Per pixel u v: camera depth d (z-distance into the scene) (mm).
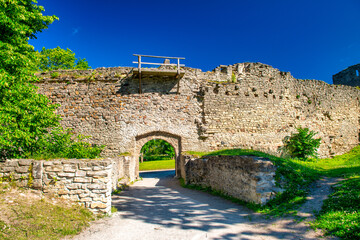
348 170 9891
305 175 8789
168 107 16031
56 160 6656
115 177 11094
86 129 15359
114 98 15656
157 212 7406
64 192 6496
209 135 16203
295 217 6035
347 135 21688
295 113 18859
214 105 16609
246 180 8016
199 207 8023
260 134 17219
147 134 15758
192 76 16719
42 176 6516
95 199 6555
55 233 5027
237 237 5305
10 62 8062
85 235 5293
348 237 4566
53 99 15609
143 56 14664
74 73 16094
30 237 4605
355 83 26734
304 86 19828
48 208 5836
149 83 16078
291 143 17781
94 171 6625
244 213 7055
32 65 9516
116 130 15398
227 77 17562
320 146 19812
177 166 15922
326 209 6039
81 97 15680
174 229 5840
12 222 4840
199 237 5332
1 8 8094
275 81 18375
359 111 22984
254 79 17812
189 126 16094
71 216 5871
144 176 19547
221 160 10156
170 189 11984
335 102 21438
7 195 5844
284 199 7227
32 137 9242
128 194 10477
